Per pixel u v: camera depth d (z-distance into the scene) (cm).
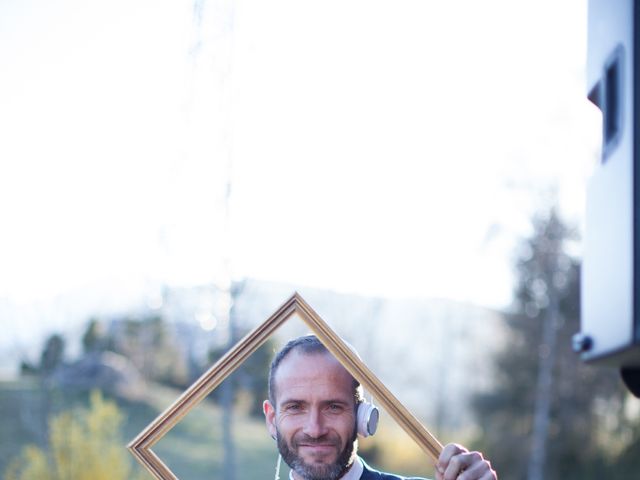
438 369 3011
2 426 2252
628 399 2388
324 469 274
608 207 189
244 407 2277
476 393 2717
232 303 1934
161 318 2597
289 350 280
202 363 2506
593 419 2394
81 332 2670
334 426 274
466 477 231
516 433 2477
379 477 284
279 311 267
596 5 204
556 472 2381
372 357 3142
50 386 2497
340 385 275
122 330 2661
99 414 1898
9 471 1933
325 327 266
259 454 2283
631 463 2358
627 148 178
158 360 2581
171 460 2259
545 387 2422
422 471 2436
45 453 1914
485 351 2805
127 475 1845
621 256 179
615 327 183
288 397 276
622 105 182
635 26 176
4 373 2544
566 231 2523
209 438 2356
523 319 2519
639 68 176
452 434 2766
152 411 2462
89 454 1831
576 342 210
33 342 2628
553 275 2502
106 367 2544
